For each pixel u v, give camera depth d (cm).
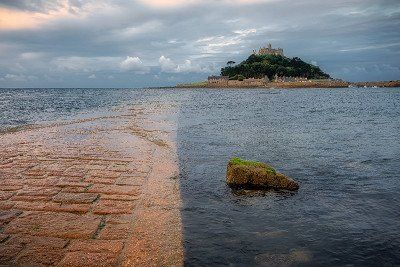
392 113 3516
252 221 645
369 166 1122
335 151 1376
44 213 643
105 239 544
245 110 3894
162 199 752
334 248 544
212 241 555
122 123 2369
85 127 2098
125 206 696
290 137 1758
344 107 4562
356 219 666
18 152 1237
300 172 1041
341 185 902
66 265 462
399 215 689
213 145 1498
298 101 6322
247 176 874
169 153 1294
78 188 806
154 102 6141
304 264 492
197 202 743
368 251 536
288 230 608
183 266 475
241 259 501
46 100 7131
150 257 493
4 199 714
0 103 5631
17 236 543
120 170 999
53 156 1177
